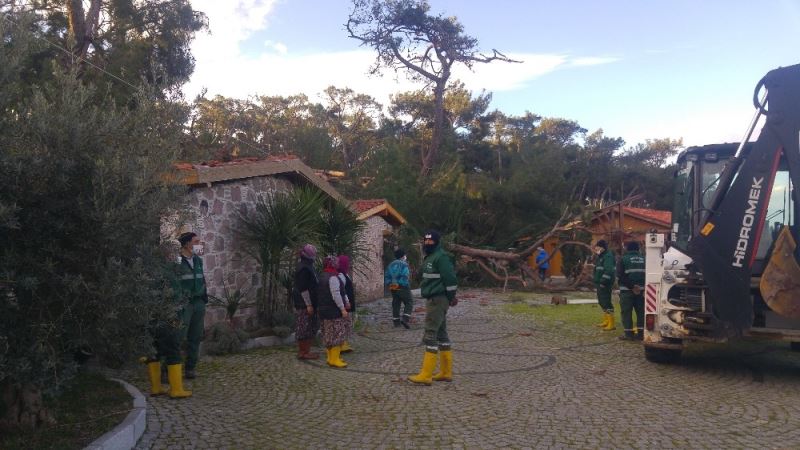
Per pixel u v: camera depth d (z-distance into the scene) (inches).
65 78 185.2
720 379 312.8
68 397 237.3
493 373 326.0
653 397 274.7
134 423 204.8
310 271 362.3
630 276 434.0
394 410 251.0
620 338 445.7
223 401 261.9
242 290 445.1
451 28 1278.3
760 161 297.0
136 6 776.3
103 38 737.0
